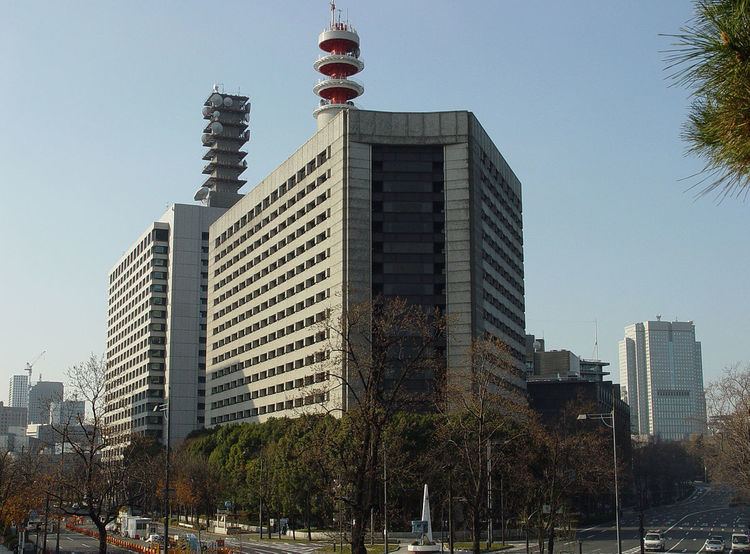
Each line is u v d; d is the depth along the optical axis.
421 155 129.38
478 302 126.50
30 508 91.38
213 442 149.38
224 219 182.50
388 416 43.03
